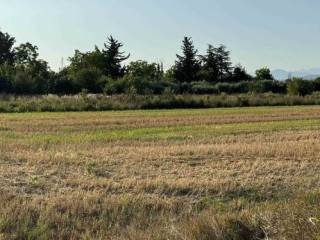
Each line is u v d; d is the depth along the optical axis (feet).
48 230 27.20
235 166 44.80
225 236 25.75
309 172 43.16
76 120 92.63
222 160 47.73
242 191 36.73
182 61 325.21
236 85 243.19
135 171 42.52
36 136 67.87
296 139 65.10
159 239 25.86
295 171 43.29
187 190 36.42
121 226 28.73
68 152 51.75
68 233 26.91
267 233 25.29
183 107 143.02
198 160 47.85
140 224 28.53
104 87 202.18
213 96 158.61
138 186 36.76
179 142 61.87
